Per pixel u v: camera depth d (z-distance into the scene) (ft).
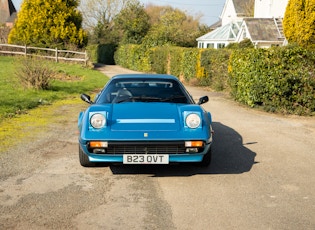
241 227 12.59
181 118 17.49
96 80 65.67
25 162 19.63
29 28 105.91
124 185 16.55
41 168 18.76
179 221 13.00
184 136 16.55
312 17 48.39
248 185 16.74
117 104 18.85
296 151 23.02
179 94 20.24
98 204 14.39
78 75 74.08
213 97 50.60
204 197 15.25
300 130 29.58
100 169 18.78
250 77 39.50
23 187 16.11
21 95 41.39
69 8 108.47
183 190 16.02
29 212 13.60
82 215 13.39
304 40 50.26
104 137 16.37
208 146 17.33
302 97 36.50
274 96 37.55
